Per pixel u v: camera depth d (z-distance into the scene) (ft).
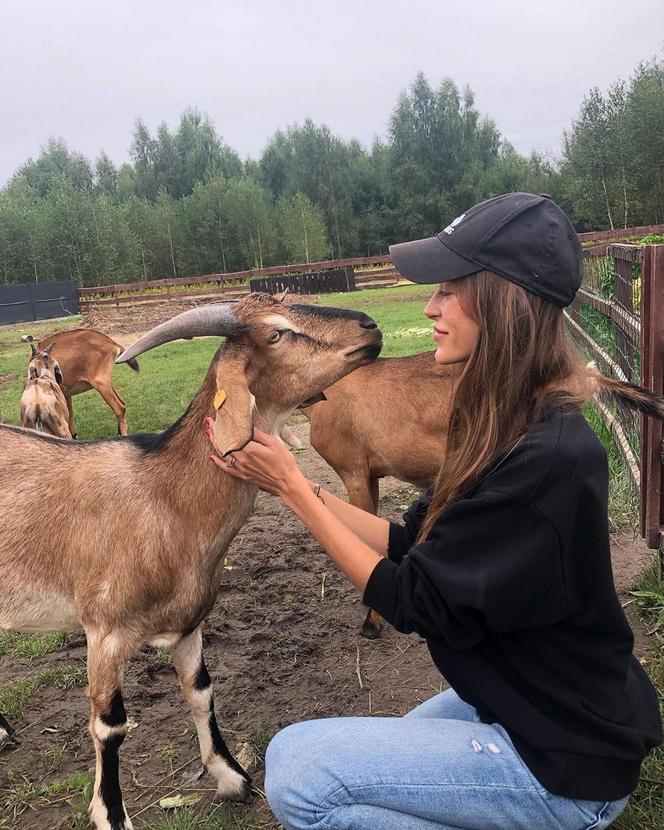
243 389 8.07
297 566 16.69
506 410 6.13
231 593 15.71
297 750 6.55
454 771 6.07
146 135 262.26
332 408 15.02
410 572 6.35
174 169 257.75
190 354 57.62
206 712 10.04
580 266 6.23
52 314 106.32
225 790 9.87
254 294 9.42
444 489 6.47
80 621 9.72
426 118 224.94
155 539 9.28
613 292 23.84
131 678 12.84
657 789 8.69
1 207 157.28
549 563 5.75
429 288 96.53
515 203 6.16
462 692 6.49
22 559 9.77
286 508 20.48
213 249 191.83
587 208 173.88
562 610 5.88
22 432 10.85
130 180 254.88
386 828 6.24
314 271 114.62
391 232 224.33
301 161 231.09
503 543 5.87
